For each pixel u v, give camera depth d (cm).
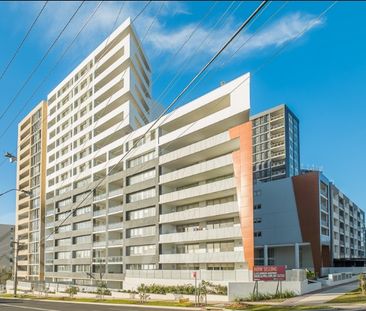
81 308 3409
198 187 5247
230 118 5088
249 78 4969
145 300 4244
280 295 3731
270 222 7400
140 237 5975
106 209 6850
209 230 5022
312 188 7094
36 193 9969
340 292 3884
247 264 4597
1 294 7225
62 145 8644
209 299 3919
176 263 5434
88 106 7900
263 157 11631
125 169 6581
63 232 8044
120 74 7156
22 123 11225
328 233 7619
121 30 7194
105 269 6612
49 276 8256
